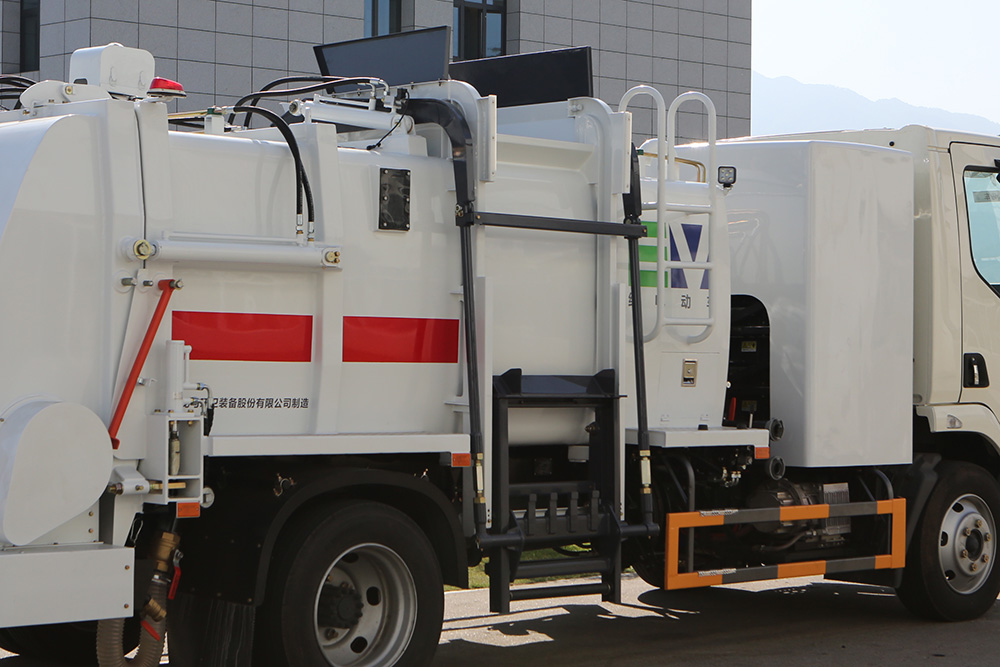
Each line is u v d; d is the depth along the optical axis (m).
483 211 6.12
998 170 8.79
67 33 21.97
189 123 6.42
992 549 8.56
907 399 8.10
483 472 5.96
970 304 8.52
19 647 6.77
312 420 5.62
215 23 22.92
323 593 5.65
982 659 7.28
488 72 7.38
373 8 25.97
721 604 8.96
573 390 6.39
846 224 7.82
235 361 5.39
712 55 31.75
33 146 4.92
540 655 7.21
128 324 5.05
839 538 8.05
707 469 7.32
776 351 7.77
